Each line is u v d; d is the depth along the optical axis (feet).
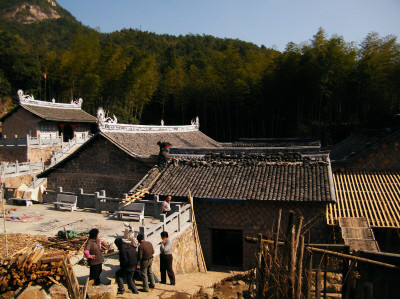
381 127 68.18
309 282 21.29
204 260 43.42
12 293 21.97
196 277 35.06
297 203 40.70
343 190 45.85
